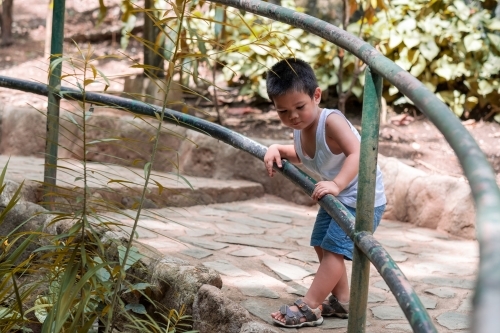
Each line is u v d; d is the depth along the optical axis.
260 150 3.05
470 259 4.41
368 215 2.20
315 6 7.45
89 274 2.47
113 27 8.62
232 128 6.48
